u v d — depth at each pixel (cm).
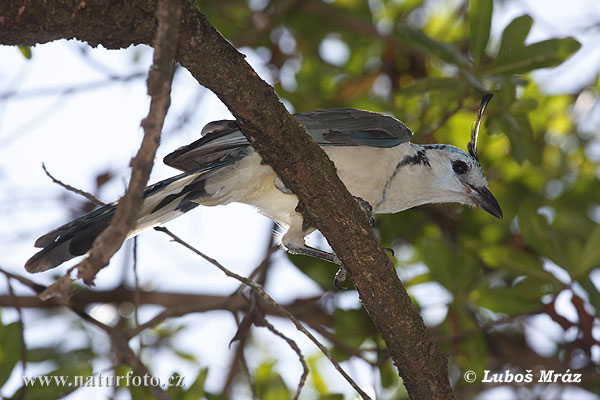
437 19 1432
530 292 1034
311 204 688
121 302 1249
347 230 693
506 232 1255
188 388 907
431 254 1079
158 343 1243
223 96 626
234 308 1042
